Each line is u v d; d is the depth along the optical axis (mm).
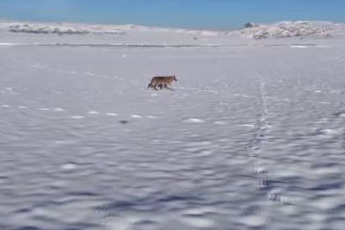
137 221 5316
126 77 26547
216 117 12906
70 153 8664
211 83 23312
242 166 7730
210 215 5516
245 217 5441
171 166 7789
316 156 8234
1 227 5168
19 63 37625
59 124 11727
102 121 12227
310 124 11500
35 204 5891
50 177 7102
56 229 5098
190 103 15953
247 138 9969
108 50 64562
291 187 6520
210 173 7348
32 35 147375
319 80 24219
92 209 5719
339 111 13594
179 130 11047
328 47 76688
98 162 8023
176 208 5742
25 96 17391
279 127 11211
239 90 20016
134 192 6402
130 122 12125
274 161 7965
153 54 56250
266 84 22594
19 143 9461
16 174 7234
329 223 5219
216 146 9258
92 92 19047
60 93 18547
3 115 12945
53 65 36219
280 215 5488
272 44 97438
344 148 8781
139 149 9047
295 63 39406
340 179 6848
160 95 18266
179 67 35406
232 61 43406
